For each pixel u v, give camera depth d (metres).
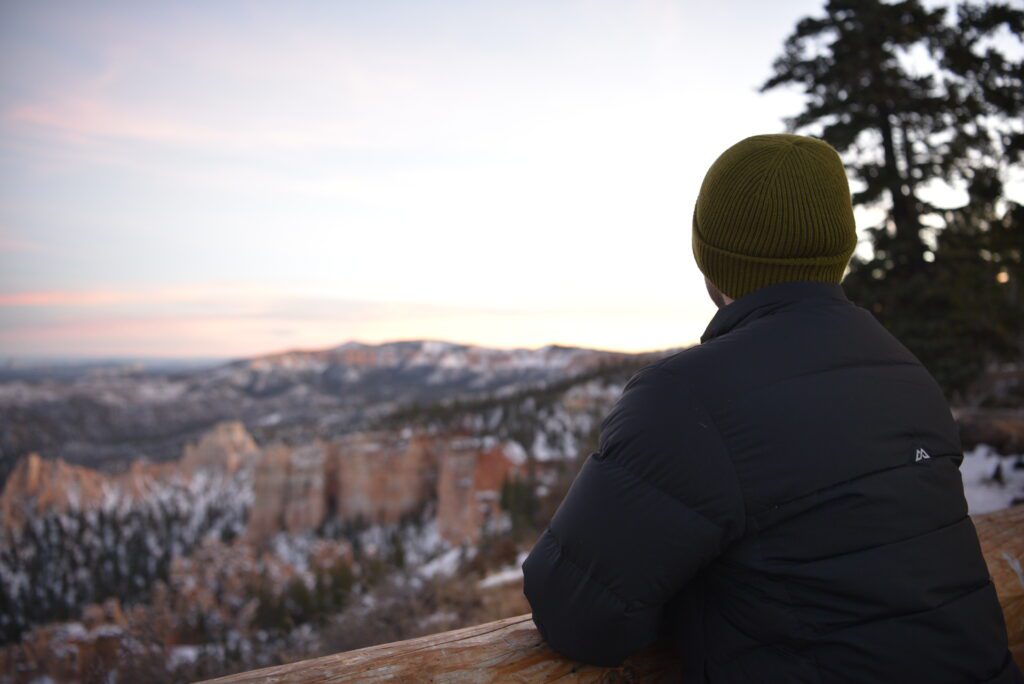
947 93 9.36
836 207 1.22
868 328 1.24
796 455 1.06
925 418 1.18
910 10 9.43
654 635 1.14
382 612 6.00
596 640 1.13
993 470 5.97
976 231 9.75
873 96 9.95
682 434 1.09
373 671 1.15
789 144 1.23
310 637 6.11
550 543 1.20
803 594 1.05
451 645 1.26
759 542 1.08
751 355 1.14
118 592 64.25
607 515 1.11
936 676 1.02
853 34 9.95
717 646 1.15
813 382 1.12
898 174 10.32
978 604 1.10
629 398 1.19
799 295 1.24
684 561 1.07
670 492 1.08
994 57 7.86
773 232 1.21
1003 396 10.80
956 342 9.45
